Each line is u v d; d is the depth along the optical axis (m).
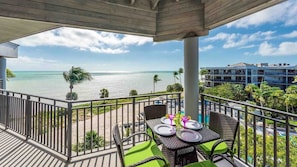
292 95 17.27
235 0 2.31
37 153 2.83
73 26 2.77
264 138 2.25
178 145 1.82
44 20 2.48
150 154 2.02
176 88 29.97
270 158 6.55
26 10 2.37
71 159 2.66
